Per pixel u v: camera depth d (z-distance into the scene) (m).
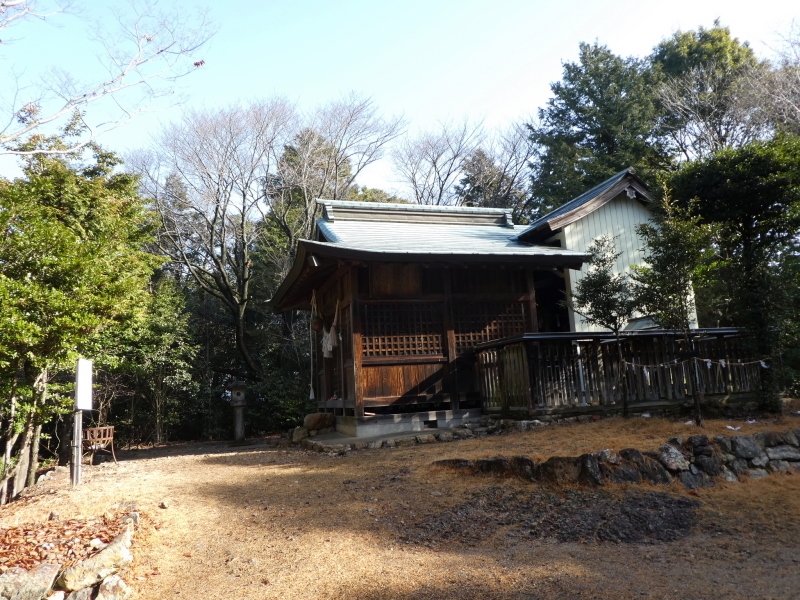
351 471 8.19
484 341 12.41
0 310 8.17
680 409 10.26
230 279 26.75
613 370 10.53
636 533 5.76
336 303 13.27
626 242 15.08
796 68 21.12
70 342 9.27
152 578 4.96
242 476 8.32
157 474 8.89
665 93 26.19
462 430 10.61
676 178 10.59
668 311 8.73
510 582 4.61
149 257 14.22
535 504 6.36
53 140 12.88
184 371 20.58
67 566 4.92
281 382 22.56
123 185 15.01
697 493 6.73
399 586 4.57
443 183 33.25
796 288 10.13
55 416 16.44
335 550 5.33
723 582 4.62
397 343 11.86
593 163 27.56
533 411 9.92
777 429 8.24
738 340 11.04
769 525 6.00
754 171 9.85
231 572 4.99
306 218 25.23
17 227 9.37
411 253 11.20
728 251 10.48
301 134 25.69
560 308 15.45
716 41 28.80
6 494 10.26
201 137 22.55
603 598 4.31
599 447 7.38
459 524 5.97
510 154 33.50
